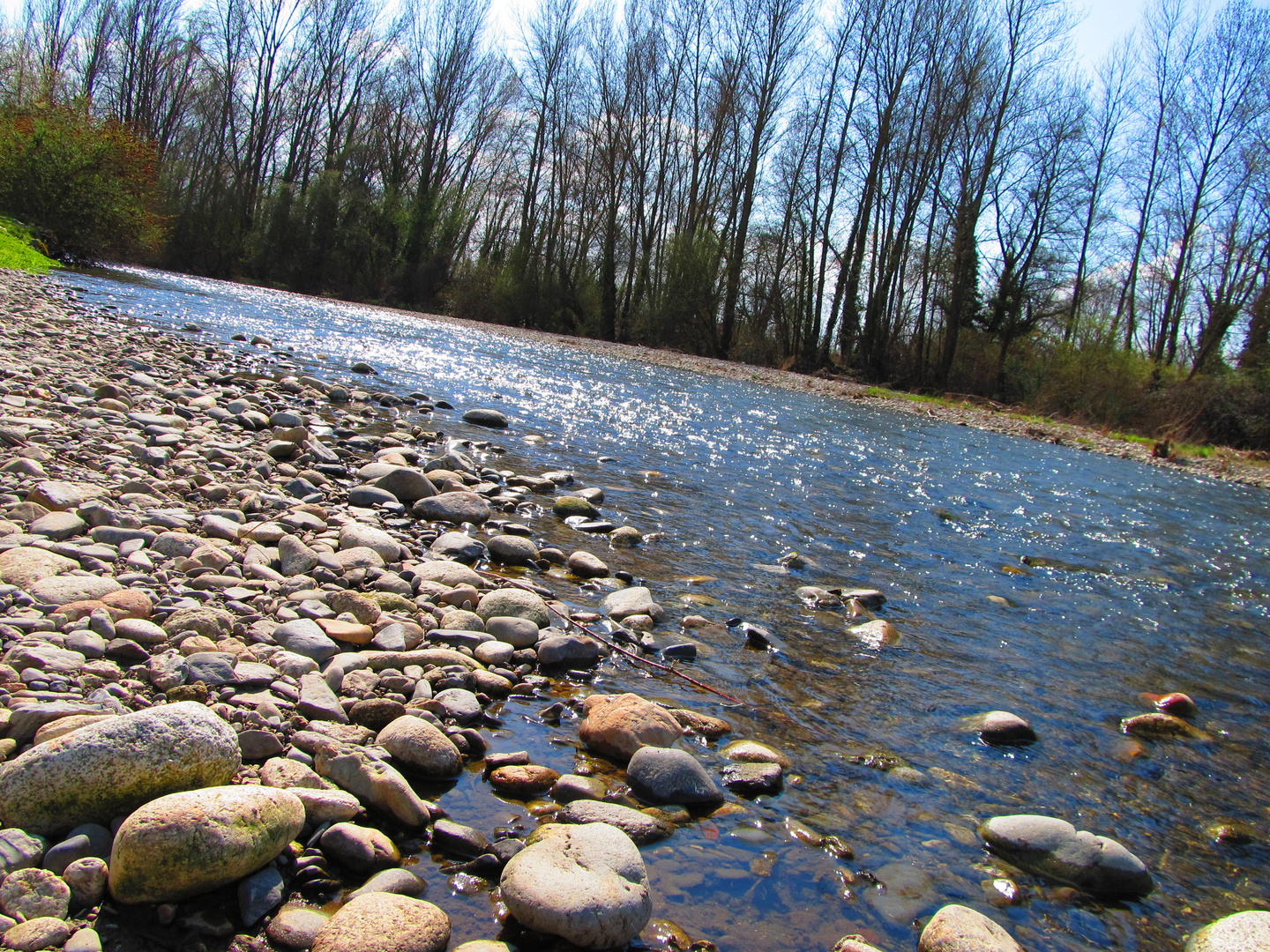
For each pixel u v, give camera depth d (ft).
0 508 11.04
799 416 45.16
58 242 64.85
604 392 41.88
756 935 5.90
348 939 5.00
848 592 14.44
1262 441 68.54
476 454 21.85
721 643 11.56
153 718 6.07
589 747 8.32
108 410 18.21
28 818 5.54
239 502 13.97
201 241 124.88
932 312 110.22
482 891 6.00
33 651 7.50
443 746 7.50
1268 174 84.38
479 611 11.14
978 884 6.86
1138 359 78.84
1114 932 6.48
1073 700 11.13
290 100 135.23
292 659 8.64
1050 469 37.86
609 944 5.52
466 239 137.90
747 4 105.50
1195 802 8.72
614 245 121.39
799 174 109.29
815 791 8.04
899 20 97.45
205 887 5.35
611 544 15.79
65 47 140.46
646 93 114.93
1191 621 15.71
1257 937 6.07
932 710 10.25
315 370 32.22
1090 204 106.11
